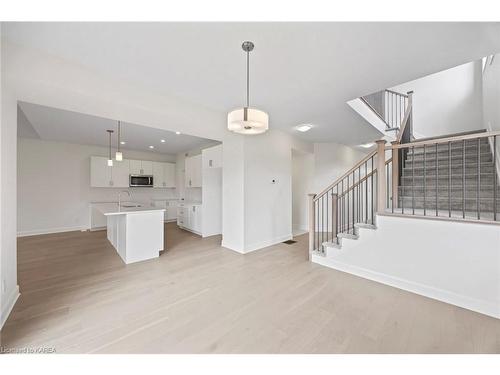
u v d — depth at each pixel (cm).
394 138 520
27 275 290
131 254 341
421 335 174
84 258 362
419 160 364
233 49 193
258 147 421
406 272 250
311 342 167
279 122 405
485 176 284
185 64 217
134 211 345
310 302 224
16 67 186
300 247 429
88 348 160
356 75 236
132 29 168
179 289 253
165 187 751
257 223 418
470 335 173
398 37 175
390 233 262
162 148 666
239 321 193
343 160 616
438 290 228
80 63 215
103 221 611
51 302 222
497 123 305
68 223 579
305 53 198
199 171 583
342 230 423
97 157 600
